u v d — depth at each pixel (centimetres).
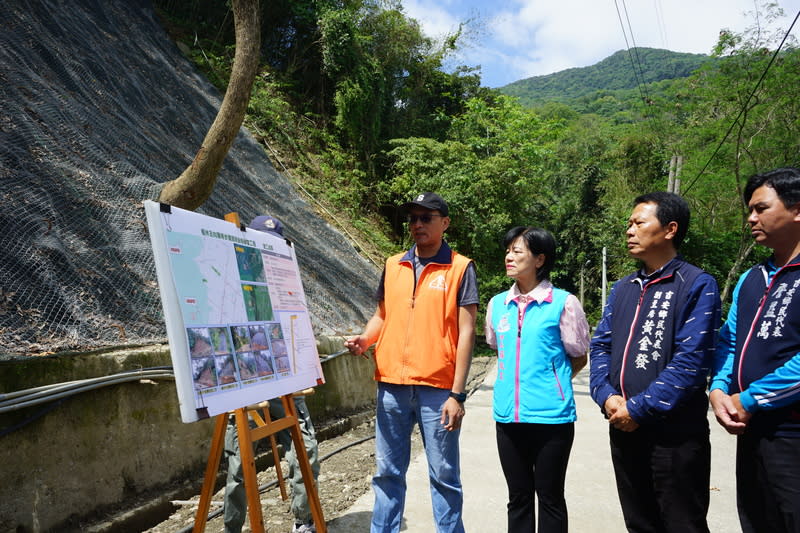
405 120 1997
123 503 358
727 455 542
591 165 3188
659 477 223
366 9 1878
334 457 555
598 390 247
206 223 246
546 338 262
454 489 270
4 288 391
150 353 412
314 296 873
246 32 546
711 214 1764
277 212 1121
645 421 219
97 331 421
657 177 2938
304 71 1709
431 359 270
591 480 466
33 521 299
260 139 1407
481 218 1773
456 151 1823
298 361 293
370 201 1725
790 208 213
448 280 275
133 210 609
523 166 1944
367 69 1723
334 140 1681
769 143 1578
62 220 505
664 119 2722
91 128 697
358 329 896
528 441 264
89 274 472
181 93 1141
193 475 425
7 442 294
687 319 226
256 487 237
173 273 214
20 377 314
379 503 281
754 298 223
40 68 722
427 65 2077
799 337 202
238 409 240
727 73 1623
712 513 391
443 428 269
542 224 2847
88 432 341
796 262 209
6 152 520
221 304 239
